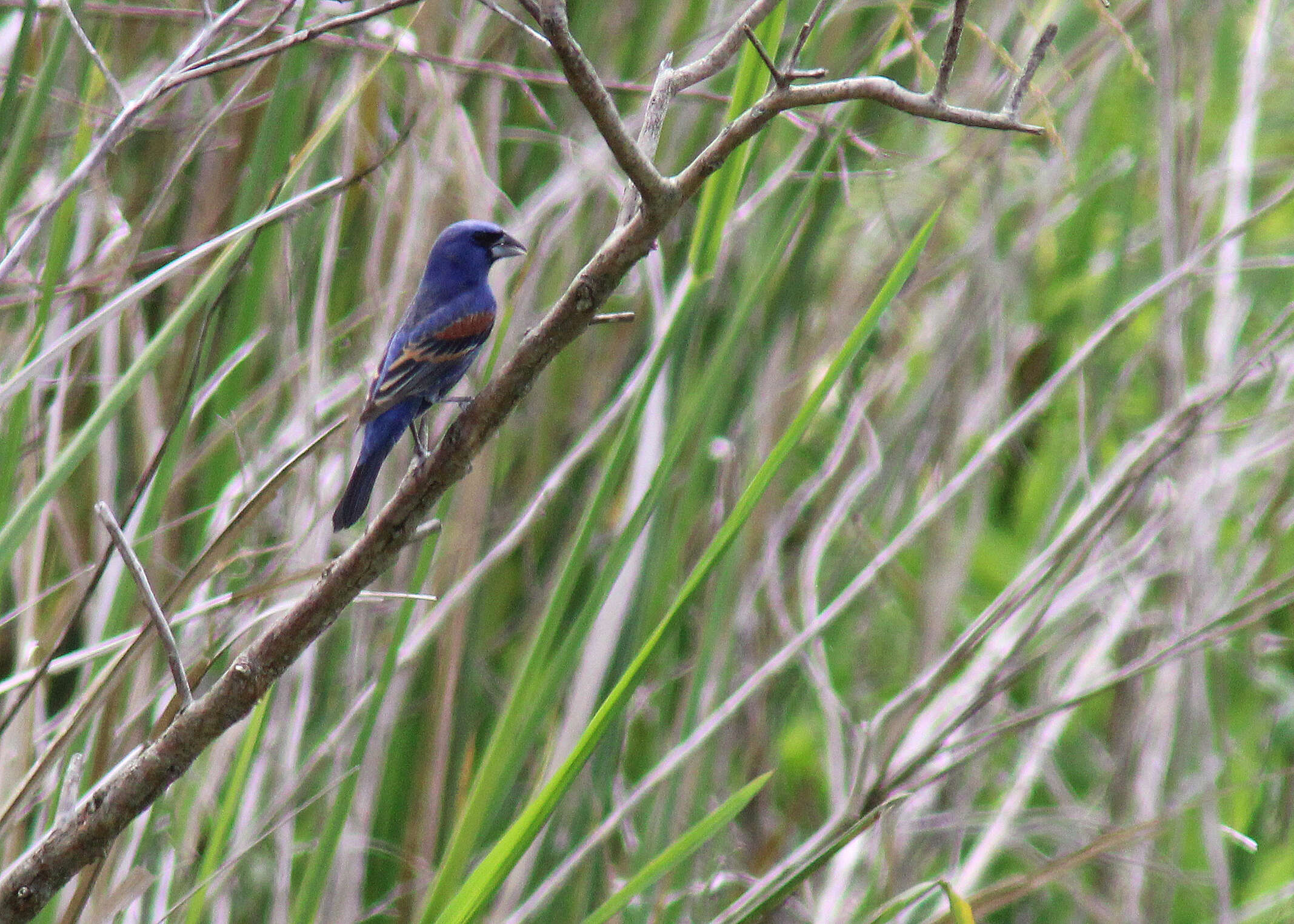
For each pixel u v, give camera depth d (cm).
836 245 1061
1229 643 998
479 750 872
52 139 820
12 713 496
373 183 895
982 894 682
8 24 834
